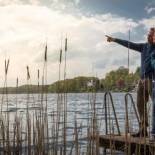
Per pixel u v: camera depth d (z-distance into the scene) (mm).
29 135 4160
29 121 4234
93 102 3955
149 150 4324
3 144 4078
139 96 4812
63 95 4180
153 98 4684
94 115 3914
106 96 4875
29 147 4121
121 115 17609
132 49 5074
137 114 4770
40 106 4148
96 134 3863
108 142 4852
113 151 3949
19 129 4215
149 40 4863
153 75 4797
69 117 16828
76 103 36594
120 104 32219
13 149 4121
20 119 4570
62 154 4266
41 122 4098
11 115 14828
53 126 4191
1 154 4051
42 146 4043
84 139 7949
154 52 4797
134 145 4453
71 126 12070
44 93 4184
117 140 4719
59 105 4172
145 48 4914
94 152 3850
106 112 4996
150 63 4805
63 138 4129
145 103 4680
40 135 4062
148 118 4266
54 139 4152
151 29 4859
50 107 24203
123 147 4652
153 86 4688
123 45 5070
